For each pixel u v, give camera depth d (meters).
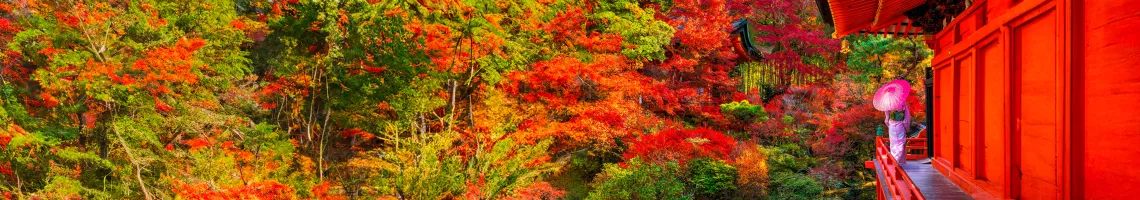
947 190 6.36
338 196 14.48
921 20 8.76
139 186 13.72
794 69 33.41
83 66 12.98
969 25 6.36
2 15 14.41
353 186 15.14
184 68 13.75
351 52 14.92
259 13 20.66
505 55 15.68
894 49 23.89
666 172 15.80
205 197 12.58
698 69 24.89
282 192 13.88
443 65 14.58
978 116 5.81
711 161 16.62
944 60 7.41
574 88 16.69
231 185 13.25
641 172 15.34
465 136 14.84
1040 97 4.20
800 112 23.55
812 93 25.08
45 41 13.34
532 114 15.53
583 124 15.53
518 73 15.42
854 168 20.00
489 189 13.50
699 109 22.27
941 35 7.93
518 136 14.59
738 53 28.45
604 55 17.06
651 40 19.33
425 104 14.52
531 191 13.77
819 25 39.09
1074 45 3.60
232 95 16.52
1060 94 3.73
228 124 15.23
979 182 5.77
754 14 38.19
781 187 17.52
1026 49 4.53
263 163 14.60
